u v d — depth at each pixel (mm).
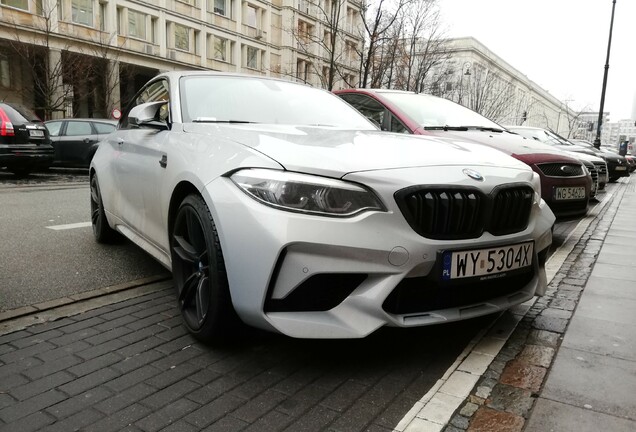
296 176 2254
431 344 2707
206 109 3369
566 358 2529
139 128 3898
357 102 5766
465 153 2781
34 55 27047
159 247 3256
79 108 30969
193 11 35688
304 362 2486
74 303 3285
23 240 4973
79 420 1979
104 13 30469
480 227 2434
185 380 2299
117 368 2404
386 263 2207
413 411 2062
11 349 2602
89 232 5438
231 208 2320
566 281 3891
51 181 11133
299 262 2162
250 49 40969
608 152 17328
